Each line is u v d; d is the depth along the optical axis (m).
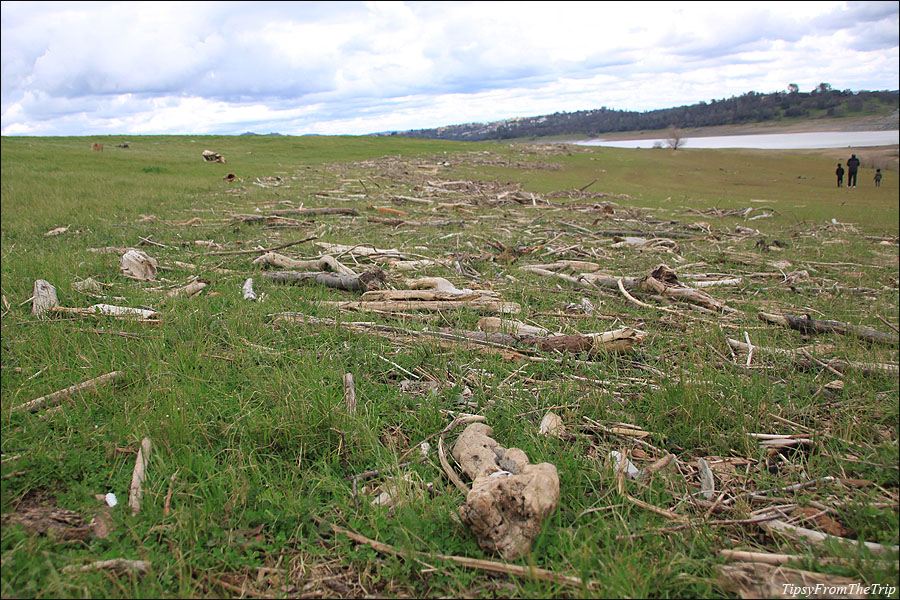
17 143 38.50
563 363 5.08
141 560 2.60
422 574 2.67
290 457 3.49
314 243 10.72
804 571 2.65
